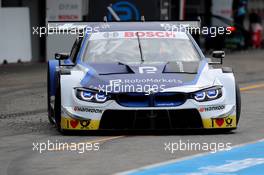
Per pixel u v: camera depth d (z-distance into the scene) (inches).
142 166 1198.3
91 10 3767.2
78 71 1555.1
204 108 1486.2
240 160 1254.9
